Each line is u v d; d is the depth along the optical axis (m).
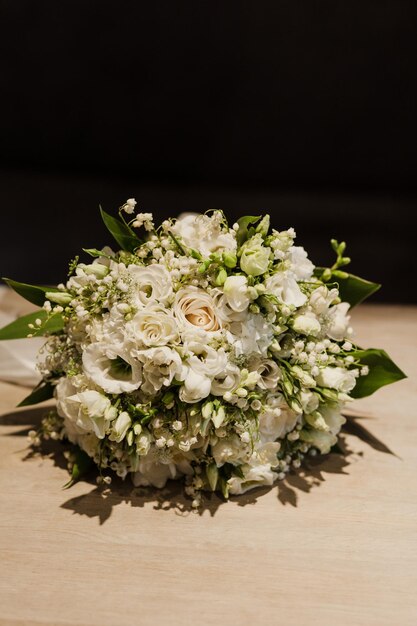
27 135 2.27
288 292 0.66
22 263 1.91
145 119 2.25
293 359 0.68
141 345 0.63
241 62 2.16
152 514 0.69
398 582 0.63
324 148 2.28
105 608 0.60
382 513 0.70
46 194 2.22
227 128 2.27
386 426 0.83
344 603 0.61
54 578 0.62
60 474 0.74
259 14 2.10
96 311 0.66
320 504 0.71
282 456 0.73
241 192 2.32
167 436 0.65
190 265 0.65
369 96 2.19
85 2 2.07
